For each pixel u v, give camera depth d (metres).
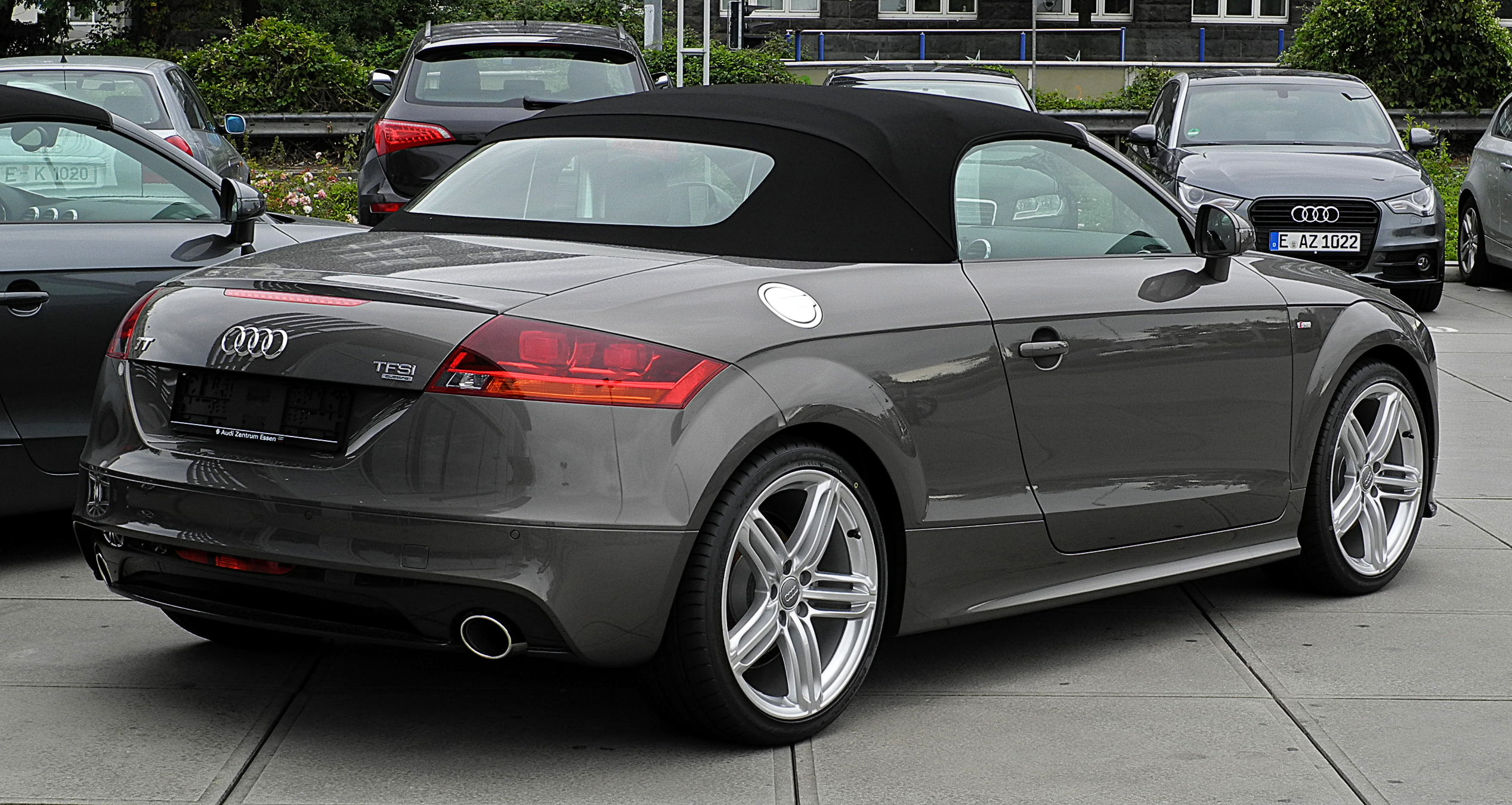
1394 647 5.46
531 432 3.97
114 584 4.64
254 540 4.16
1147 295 5.29
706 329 4.21
